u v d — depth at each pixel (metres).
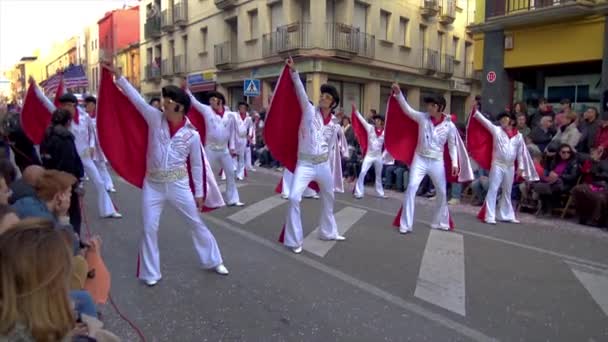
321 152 6.59
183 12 29.92
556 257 6.49
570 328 4.32
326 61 20.84
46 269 1.59
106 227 7.68
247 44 24.42
